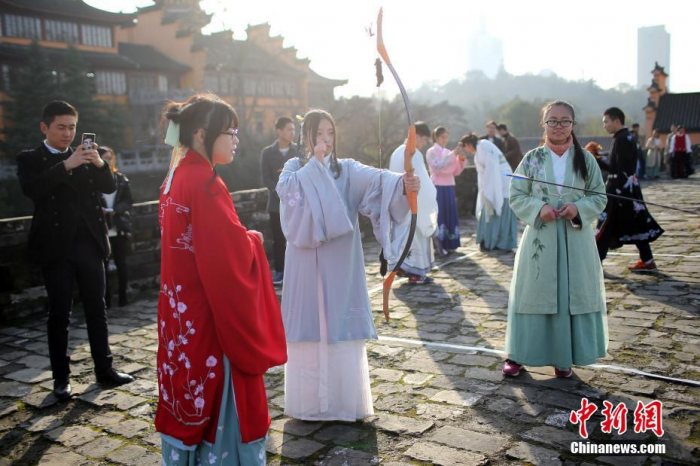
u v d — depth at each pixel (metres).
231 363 2.44
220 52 42.47
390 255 3.42
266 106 44.62
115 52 39.25
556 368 3.99
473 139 8.79
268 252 8.59
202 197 2.39
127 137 38.66
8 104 29.95
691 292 5.90
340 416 3.52
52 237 4.01
